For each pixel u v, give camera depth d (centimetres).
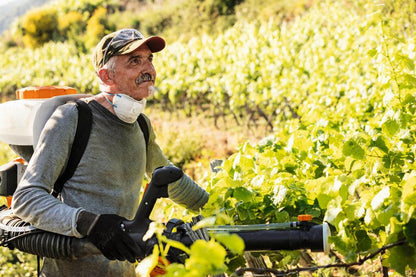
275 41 1462
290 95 1111
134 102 234
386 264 226
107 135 234
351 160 250
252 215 261
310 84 1081
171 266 142
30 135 260
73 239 213
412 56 418
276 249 203
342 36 1311
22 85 2434
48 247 217
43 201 212
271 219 279
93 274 234
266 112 1313
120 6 5112
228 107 1564
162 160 277
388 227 199
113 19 4744
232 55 1507
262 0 3991
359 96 732
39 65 2477
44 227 212
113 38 233
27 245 224
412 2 1309
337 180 218
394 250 198
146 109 1808
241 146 336
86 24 4816
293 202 280
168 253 205
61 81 2175
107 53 233
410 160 274
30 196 214
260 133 1309
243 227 208
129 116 235
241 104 1290
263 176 280
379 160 257
